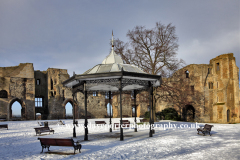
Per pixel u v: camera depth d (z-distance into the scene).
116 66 15.98
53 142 11.41
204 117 44.25
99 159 9.77
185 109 46.22
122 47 33.12
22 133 22.36
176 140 14.67
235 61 47.62
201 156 9.93
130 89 21.80
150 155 10.37
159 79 16.31
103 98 52.28
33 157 10.59
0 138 18.77
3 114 40.81
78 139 15.94
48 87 46.97
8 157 10.77
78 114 48.03
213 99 46.09
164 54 31.02
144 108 53.41
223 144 12.95
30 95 44.09
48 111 46.69
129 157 10.04
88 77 14.80
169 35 31.55
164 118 41.53
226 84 45.62
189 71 46.41
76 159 9.84
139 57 31.78
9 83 42.12
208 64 47.28
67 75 48.97
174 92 33.41
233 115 46.06
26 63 45.03
